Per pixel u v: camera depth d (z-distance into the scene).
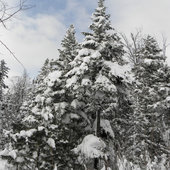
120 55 14.98
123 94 14.50
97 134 13.63
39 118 13.59
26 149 12.31
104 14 15.21
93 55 12.91
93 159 12.92
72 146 13.49
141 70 19.86
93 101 13.20
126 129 17.67
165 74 18.00
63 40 18.09
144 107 18.06
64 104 14.45
